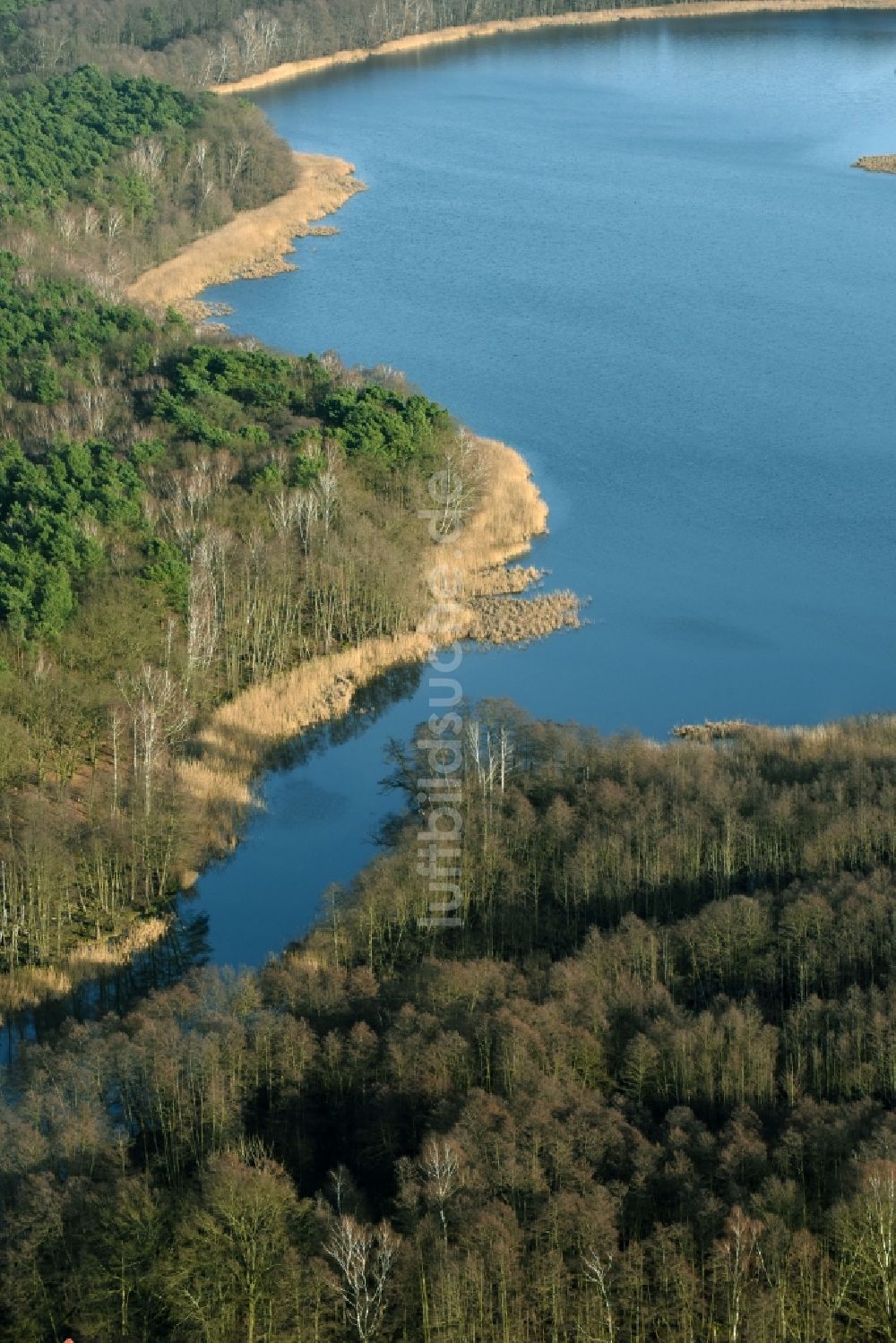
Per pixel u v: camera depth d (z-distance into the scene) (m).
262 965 184.12
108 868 194.50
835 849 185.12
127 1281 130.12
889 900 171.00
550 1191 134.75
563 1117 141.38
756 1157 137.62
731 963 169.50
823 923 169.88
